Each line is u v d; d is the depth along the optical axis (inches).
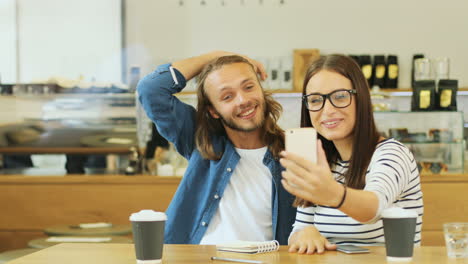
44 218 148.9
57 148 162.7
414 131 137.8
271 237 83.7
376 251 57.3
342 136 66.7
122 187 147.4
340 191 48.9
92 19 220.7
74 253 57.3
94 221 147.6
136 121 161.6
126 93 161.8
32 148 163.2
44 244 120.3
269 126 84.0
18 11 220.8
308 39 219.3
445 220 134.0
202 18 221.1
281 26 219.9
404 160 62.1
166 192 146.4
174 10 221.3
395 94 214.8
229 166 83.9
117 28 220.2
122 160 163.8
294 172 48.1
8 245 149.5
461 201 133.9
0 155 163.9
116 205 147.3
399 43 217.9
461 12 217.5
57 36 220.7
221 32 221.0
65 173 163.5
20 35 220.7
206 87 83.1
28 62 220.8
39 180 149.1
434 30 217.8
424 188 134.3
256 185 83.6
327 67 67.2
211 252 58.0
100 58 220.4
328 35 219.1
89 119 161.9
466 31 217.2
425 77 146.7
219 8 221.1
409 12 218.1
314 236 61.3
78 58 220.2
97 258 54.5
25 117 162.9
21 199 149.5
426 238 134.2
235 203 83.4
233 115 81.3
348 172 66.9
